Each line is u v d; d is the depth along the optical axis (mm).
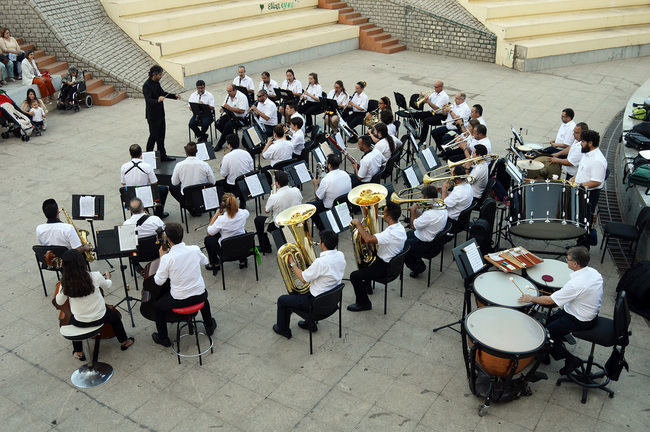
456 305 7301
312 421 5551
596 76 17688
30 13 15672
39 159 11836
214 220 7621
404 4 20453
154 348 6609
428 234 7398
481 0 20578
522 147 10180
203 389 5988
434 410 5652
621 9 21344
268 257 8438
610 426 5422
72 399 5883
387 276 6836
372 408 5691
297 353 6492
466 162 8531
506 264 6438
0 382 6105
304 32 20000
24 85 14359
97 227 9258
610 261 8141
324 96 12695
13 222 9328
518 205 7691
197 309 6172
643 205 8227
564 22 19453
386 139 9648
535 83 16938
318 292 6223
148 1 17281
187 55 16906
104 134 13219
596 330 5680
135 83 15656
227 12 18500
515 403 5719
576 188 7570
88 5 16812
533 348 5172
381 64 19141
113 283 7816
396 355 6434
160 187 9406
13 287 7719
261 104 12352
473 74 17891
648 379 6004
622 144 10828
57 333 6879
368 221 7156
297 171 8992
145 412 5703
